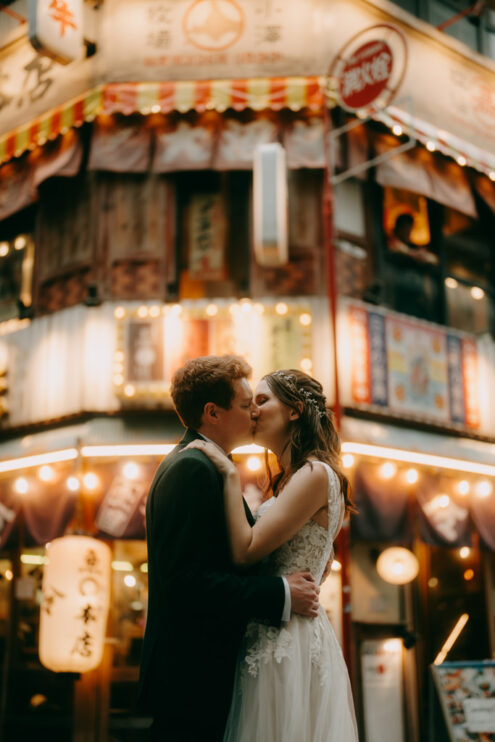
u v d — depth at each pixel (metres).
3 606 8.99
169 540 2.40
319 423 2.85
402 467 8.60
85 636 7.25
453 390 9.40
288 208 9.03
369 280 9.31
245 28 9.22
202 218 9.17
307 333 8.38
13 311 9.89
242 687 2.55
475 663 7.88
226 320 8.41
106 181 9.12
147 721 8.06
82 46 8.54
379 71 8.32
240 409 2.70
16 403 8.99
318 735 2.52
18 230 10.12
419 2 11.09
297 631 2.56
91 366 8.48
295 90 8.94
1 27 11.11
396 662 8.57
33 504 8.27
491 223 11.06
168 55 9.16
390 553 8.54
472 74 10.68
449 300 10.34
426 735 8.54
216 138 8.95
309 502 2.61
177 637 2.45
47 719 8.22
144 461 8.11
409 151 9.73
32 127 9.52
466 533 8.84
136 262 8.89
